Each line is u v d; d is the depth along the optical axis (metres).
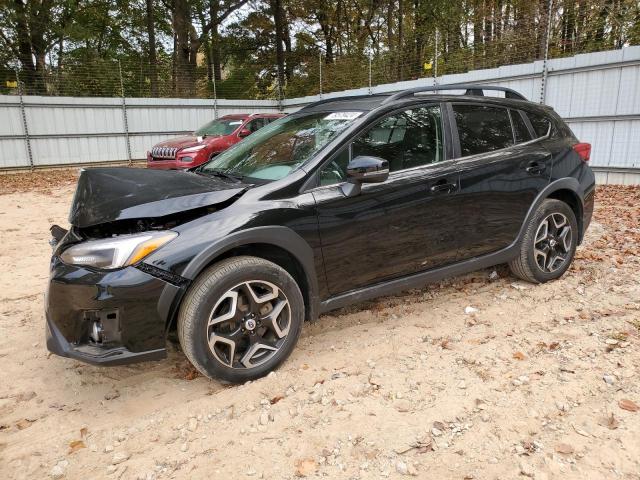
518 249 4.17
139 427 2.64
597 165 10.27
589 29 12.93
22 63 21.38
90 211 2.87
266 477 2.23
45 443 2.54
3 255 6.22
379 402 2.74
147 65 21.05
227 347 2.92
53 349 2.79
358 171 3.04
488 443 2.38
